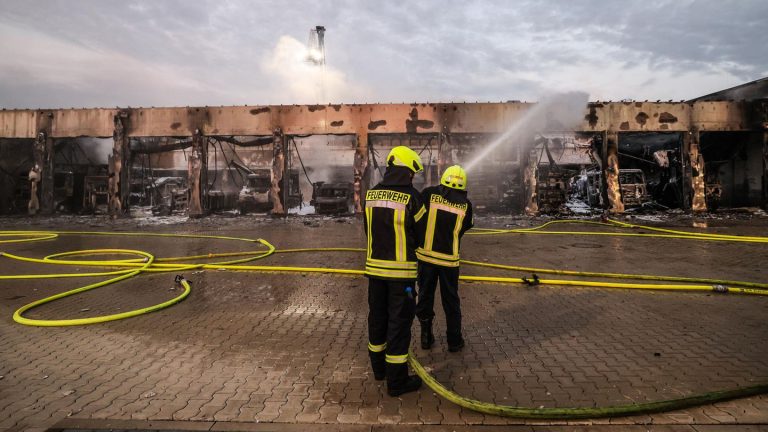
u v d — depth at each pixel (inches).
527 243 420.5
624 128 752.3
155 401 108.6
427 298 144.0
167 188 966.4
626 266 296.0
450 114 765.9
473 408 102.8
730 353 138.3
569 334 159.2
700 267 288.7
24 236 493.4
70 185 844.0
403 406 106.2
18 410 104.0
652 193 845.2
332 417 100.6
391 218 115.9
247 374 125.7
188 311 194.2
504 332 162.2
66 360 136.6
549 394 111.3
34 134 787.4
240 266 293.0
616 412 99.4
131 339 156.8
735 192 797.2
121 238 478.6
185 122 780.6
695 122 748.0
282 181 780.0
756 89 807.1
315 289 236.7
